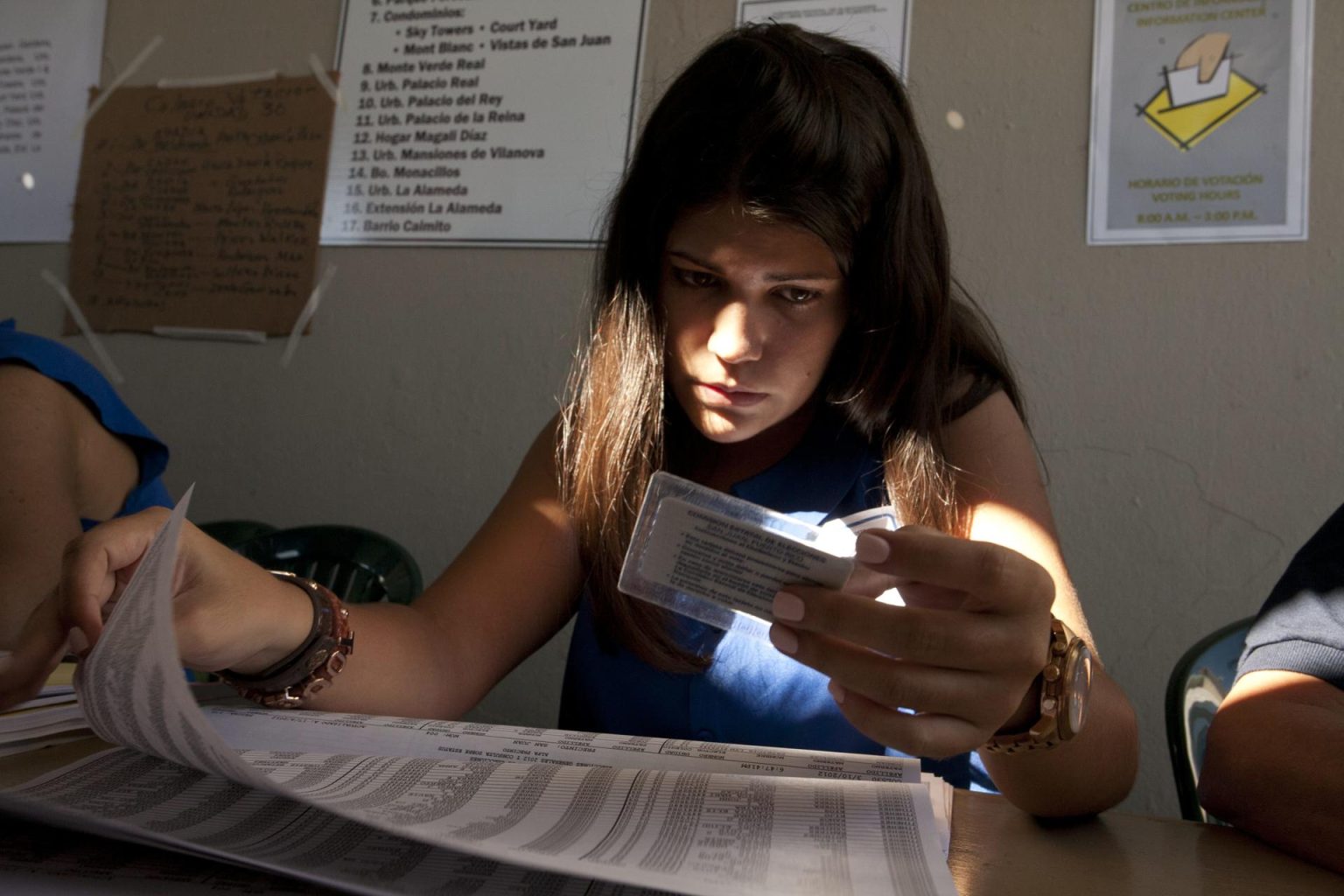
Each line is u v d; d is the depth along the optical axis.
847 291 0.82
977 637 0.54
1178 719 1.02
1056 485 1.81
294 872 0.44
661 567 0.59
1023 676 0.56
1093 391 1.81
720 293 0.80
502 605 0.95
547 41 2.14
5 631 0.95
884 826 0.54
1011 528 0.91
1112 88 1.83
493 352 2.13
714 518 0.57
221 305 2.30
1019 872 0.55
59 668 0.87
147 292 2.35
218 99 2.35
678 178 0.78
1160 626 1.75
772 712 0.92
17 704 0.62
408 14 2.24
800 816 0.55
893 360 0.89
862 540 0.55
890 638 0.54
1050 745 0.61
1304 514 1.70
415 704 0.81
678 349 0.83
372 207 2.23
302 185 2.27
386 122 2.23
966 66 1.90
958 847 0.59
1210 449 1.75
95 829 0.49
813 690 0.92
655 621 0.93
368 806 0.52
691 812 0.54
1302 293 1.72
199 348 2.30
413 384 2.17
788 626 0.57
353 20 2.27
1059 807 0.65
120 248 2.38
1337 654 0.72
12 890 0.45
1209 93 1.78
